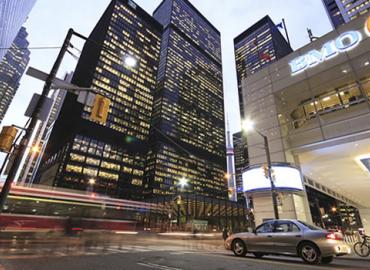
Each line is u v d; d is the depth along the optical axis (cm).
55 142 13212
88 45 15362
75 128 10888
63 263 674
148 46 15325
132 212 3234
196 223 6531
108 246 1292
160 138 14762
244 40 16475
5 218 1964
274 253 832
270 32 14650
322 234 755
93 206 2781
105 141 11588
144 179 14050
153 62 15325
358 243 1075
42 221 2175
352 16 8075
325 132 1695
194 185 15375
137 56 14338
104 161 11238
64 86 828
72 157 10281
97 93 857
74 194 2639
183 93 17812
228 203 9150
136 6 15462
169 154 14812
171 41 18938
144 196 13200
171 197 7569
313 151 1791
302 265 710
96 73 12025
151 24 16250
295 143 1850
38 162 15050
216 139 18950
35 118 753
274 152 1894
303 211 1700
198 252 1049
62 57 899
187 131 16712
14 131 699
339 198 3362
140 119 13412
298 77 1980
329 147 1694
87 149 10856
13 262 678
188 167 15575
